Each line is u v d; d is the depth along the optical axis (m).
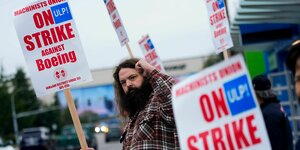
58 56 4.59
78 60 4.58
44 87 4.59
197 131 2.66
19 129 75.25
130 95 4.54
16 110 74.88
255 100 2.66
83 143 4.35
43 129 35.44
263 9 10.83
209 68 2.69
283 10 10.85
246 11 11.02
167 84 4.35
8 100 74.06
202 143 2.65
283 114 5.18
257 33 14.09
